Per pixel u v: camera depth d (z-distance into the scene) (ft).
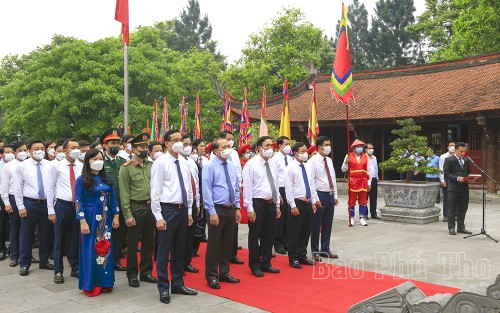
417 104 58.39
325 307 17.07
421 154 36.60
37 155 23.09
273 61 95.96
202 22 171.73
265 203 22.04
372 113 60.39
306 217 23.53
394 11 156.46
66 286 20.44
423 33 133.59
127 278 21.48
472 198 51.75
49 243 23.79
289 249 23.47
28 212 22.75
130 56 79.51
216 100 101.65
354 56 154.71
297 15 96.43
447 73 64.54
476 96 54.49
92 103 72.54
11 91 76.84
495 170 53.83
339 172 70.44
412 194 36.58
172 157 19.30
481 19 67.92
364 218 37.55
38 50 107.04
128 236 20.53
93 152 19.21
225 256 20.74
